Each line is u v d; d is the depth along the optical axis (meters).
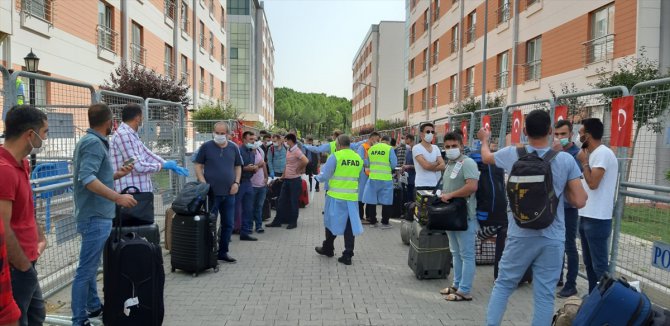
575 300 4.10
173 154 9.49
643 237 5.24
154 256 4.22
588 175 4.90
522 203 3.68
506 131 8.09
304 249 7.89
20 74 4.75
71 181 5.75
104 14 18.03
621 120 5.34
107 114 4.30
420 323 4.64
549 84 18.45
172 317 4.74
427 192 5.71
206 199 6.39
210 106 28.78
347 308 5.05
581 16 16.44
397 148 12.41
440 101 32.41
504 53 22.88
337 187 6.92
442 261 6.12
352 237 6.94
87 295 4.39
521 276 3.95
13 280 2.95
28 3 12.76
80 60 15.77
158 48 24.19
